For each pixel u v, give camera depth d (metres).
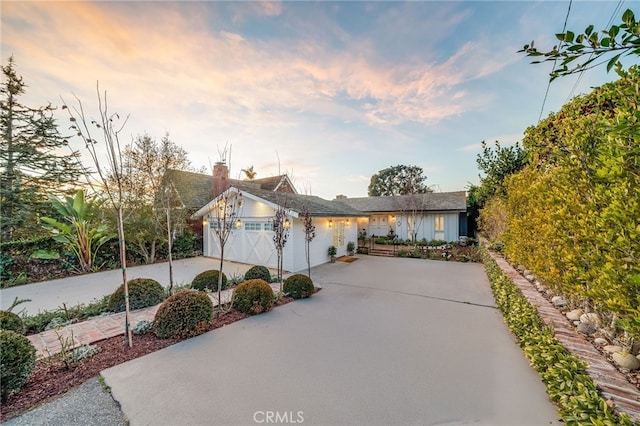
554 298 4.53
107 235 10.19
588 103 4.27
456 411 2.55
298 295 6.22
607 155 2.35
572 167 3.17
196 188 15.09
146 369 3.26
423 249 14.40
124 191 10.41
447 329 4.49
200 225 13.98
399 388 2.91
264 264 10.44
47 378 3.03
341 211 12.70
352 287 7.37
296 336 4.21
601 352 2.90
